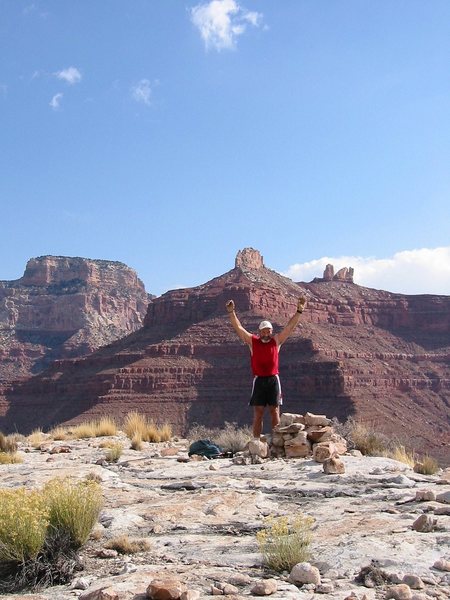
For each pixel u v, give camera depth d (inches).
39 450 802.8
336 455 493.7
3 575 273.1
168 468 530.9
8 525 272.4
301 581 246.5
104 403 6953.7
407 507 355.6
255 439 555.5
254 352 559.8
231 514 361.1
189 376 7071.9
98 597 228.8
